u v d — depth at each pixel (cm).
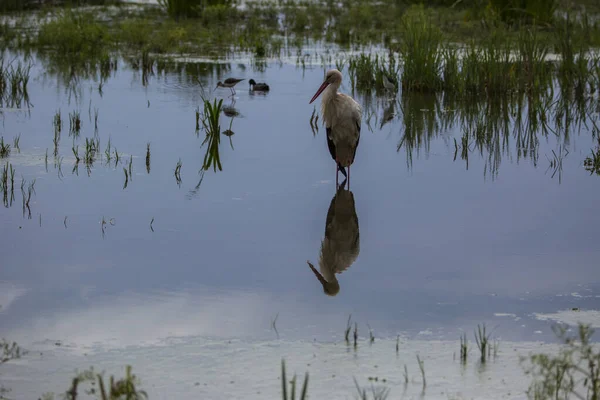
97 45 2942
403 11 3612
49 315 948
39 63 2652
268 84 2386
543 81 2384
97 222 1266
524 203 1394
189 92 2264
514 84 2353
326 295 1023
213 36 3181
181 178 1505
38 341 881
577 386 786
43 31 3067
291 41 3120
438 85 2388
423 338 904
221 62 2730
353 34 3178
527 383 796
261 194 1428
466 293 1031
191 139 1777
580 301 1006
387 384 792
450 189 1476
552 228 1269
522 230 1260
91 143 1695
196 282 1053
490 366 833
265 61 2748
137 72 2547
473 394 772
